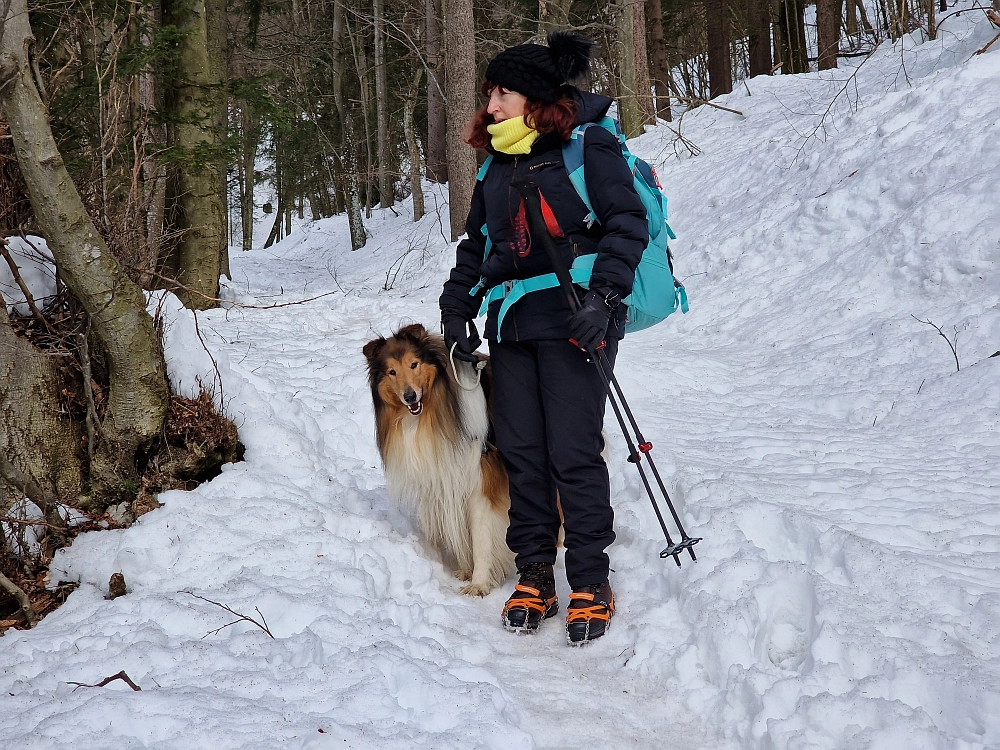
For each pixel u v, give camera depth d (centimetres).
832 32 1791
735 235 971
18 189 371
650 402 628
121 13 738
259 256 2395
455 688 246
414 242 1772
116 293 340
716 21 1856
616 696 269
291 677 254
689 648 281
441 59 1986
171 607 300
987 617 273
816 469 458
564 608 338
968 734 222
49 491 353
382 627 290
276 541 355
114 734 218
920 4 1570
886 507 388
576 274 299
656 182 320
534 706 260
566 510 315
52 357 356
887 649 257
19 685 249
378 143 2295
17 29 291
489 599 350
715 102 1547
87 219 325
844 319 731
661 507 402
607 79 1906
